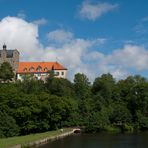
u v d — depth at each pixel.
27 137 117.12
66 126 191.88
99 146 110.81
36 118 150.38
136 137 148.62
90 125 196.00
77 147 106.62
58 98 165.75
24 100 149.62
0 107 143.38
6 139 107.56
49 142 120.44
